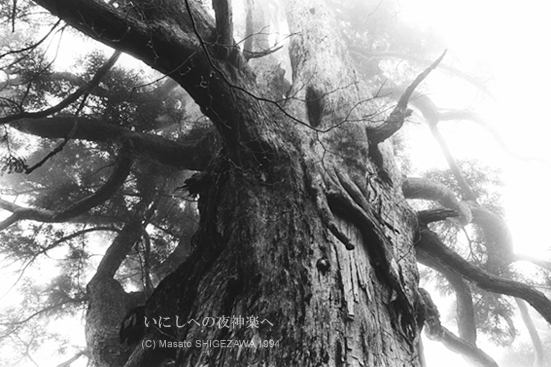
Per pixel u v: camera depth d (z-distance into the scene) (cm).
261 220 410
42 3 371
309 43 708
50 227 833
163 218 907
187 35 418
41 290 919
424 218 562
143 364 415
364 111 604
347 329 313
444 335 685
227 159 487
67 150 932
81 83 743
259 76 659
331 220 392
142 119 801
